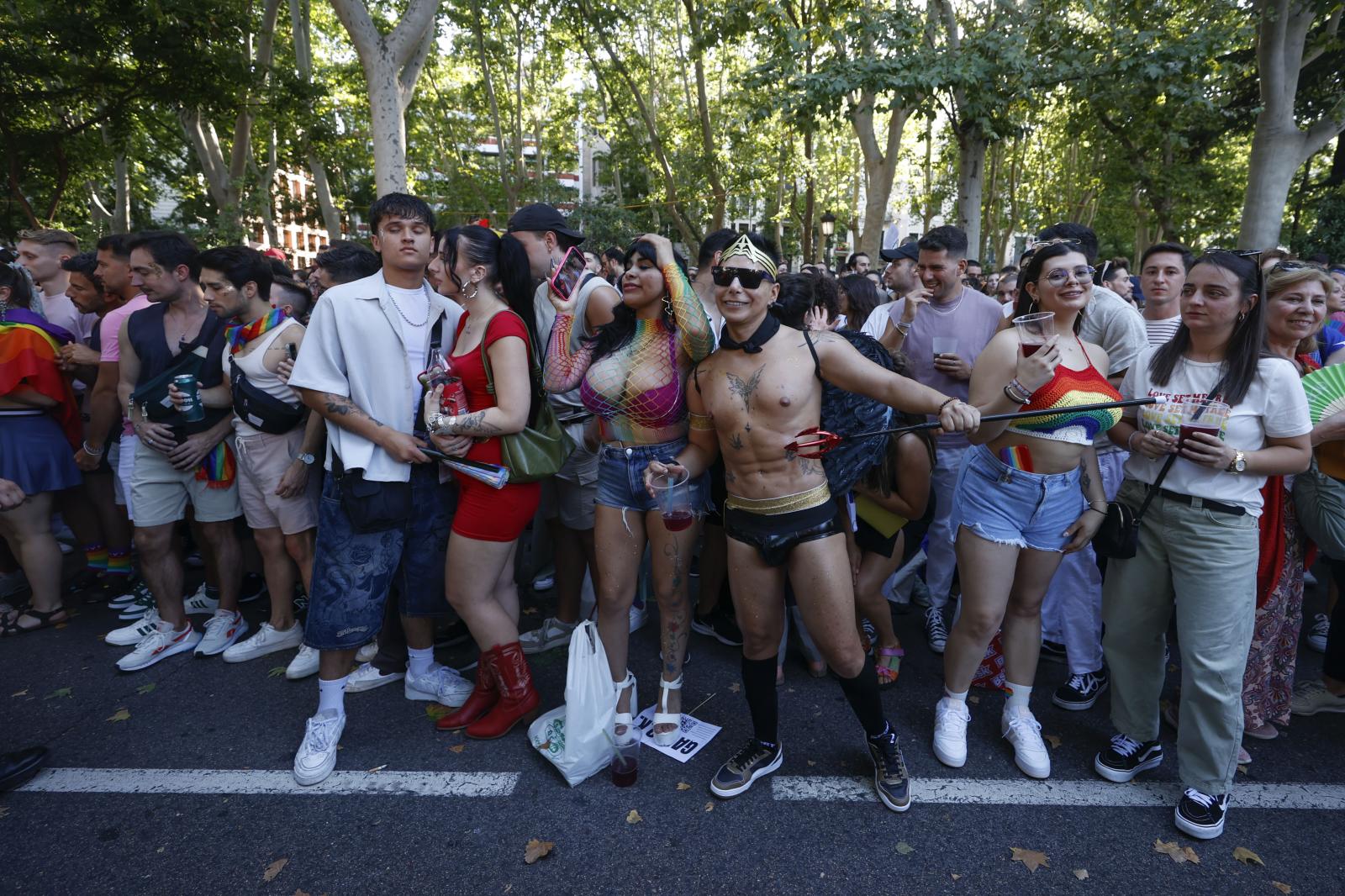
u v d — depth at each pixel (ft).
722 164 62.75
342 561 9.15
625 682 9.76
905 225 118.21
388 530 9.26
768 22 41.42
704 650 12.64
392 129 34.24
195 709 10.75
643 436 9.12
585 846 8.02
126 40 39.09
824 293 10.93
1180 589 8.29
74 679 11.60
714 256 11.02
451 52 80.23
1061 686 10.90
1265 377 7.93
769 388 7.72
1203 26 34.35
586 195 110.22
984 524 8.91
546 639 12.39
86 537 14.90
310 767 9.04
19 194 42.57
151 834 8.24
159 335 11.69
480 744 9.84
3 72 38.22
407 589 10.30
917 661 12.25
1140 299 20.24
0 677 11.70
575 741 8.86
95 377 14.24
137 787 9.02
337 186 97.09
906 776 8.62
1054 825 8.31
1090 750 9.74
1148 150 55.77
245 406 10.96
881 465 10.18
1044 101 36.17
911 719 10.47
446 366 9.30
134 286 12.57
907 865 7.73
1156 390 8.70
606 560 9.41
